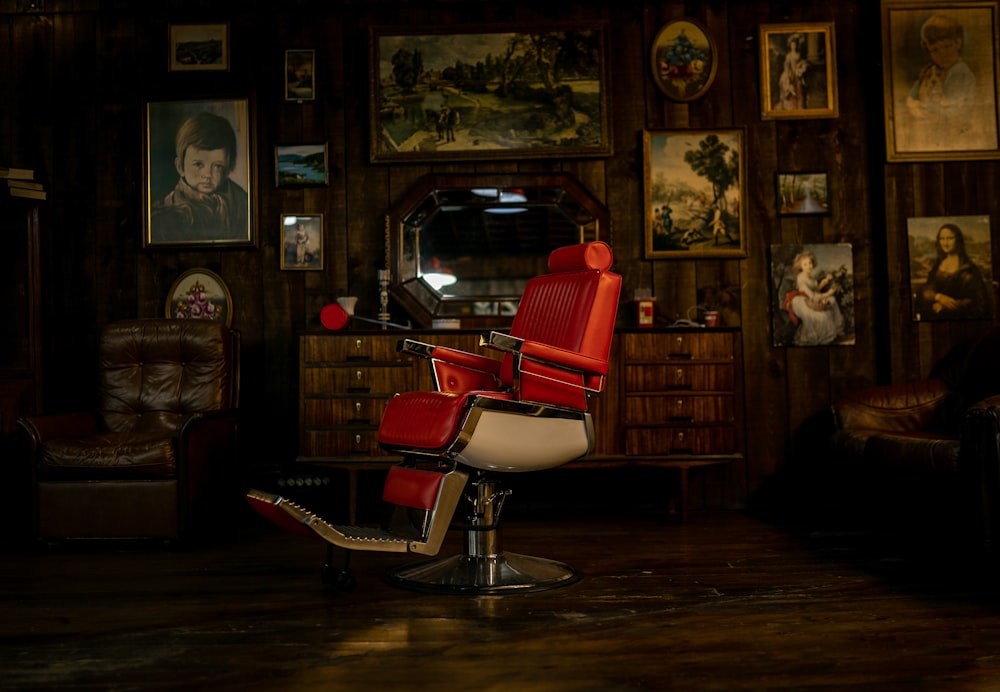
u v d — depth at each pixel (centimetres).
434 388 324
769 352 464
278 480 456
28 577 311
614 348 413
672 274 467
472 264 464
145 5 474
